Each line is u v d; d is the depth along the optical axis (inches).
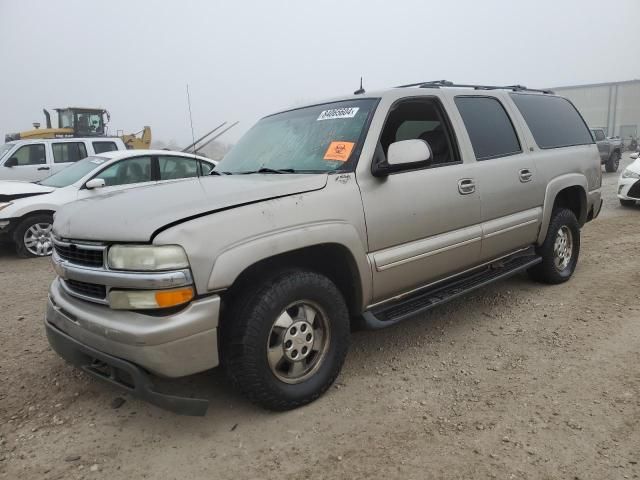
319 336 129.4
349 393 133.7
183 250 103.7
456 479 99.7
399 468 103.7
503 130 186.4
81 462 109.2
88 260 114.2
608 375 137.3
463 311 190.1
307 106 170.1
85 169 333.4
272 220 116.2
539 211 192.9
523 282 219.8
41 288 243.4
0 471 106.7
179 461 108.7
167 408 107.2
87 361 119.7
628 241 292.8
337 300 129.0
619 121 2716.5
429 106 163.5
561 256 214.4
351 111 150.3
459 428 116.4
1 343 174.1
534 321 177.8
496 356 152.6
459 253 159.5
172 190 127.1
